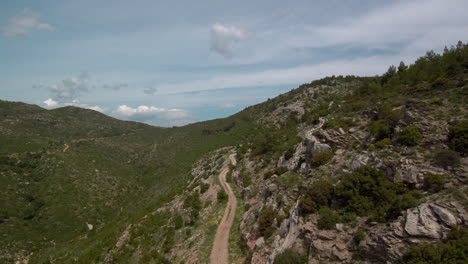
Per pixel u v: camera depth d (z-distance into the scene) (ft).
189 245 130.00
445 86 106.52
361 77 532.73
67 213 312.71
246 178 187.73
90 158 453.99
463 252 47.37
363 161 86.12
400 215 61.46
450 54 164.25
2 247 245.45
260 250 93.66
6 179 333.42
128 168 475.72
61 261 206.59
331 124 119.24
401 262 52.70
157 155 529.45
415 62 208.74
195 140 577.02
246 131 480.23
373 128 100.12
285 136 238.27
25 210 298.56
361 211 71.31
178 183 328.49
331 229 71.00
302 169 120.88
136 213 269.85
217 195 182.91
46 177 361.71
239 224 134.72
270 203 115.03
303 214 81.56
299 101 472.03
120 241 178.91
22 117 588.09
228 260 107.45
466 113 79.82
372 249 59.06
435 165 69.15
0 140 424.46
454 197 57.77
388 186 73.00
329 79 558.97
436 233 53.16
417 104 93.30
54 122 628.69
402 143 83.46
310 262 67.77
